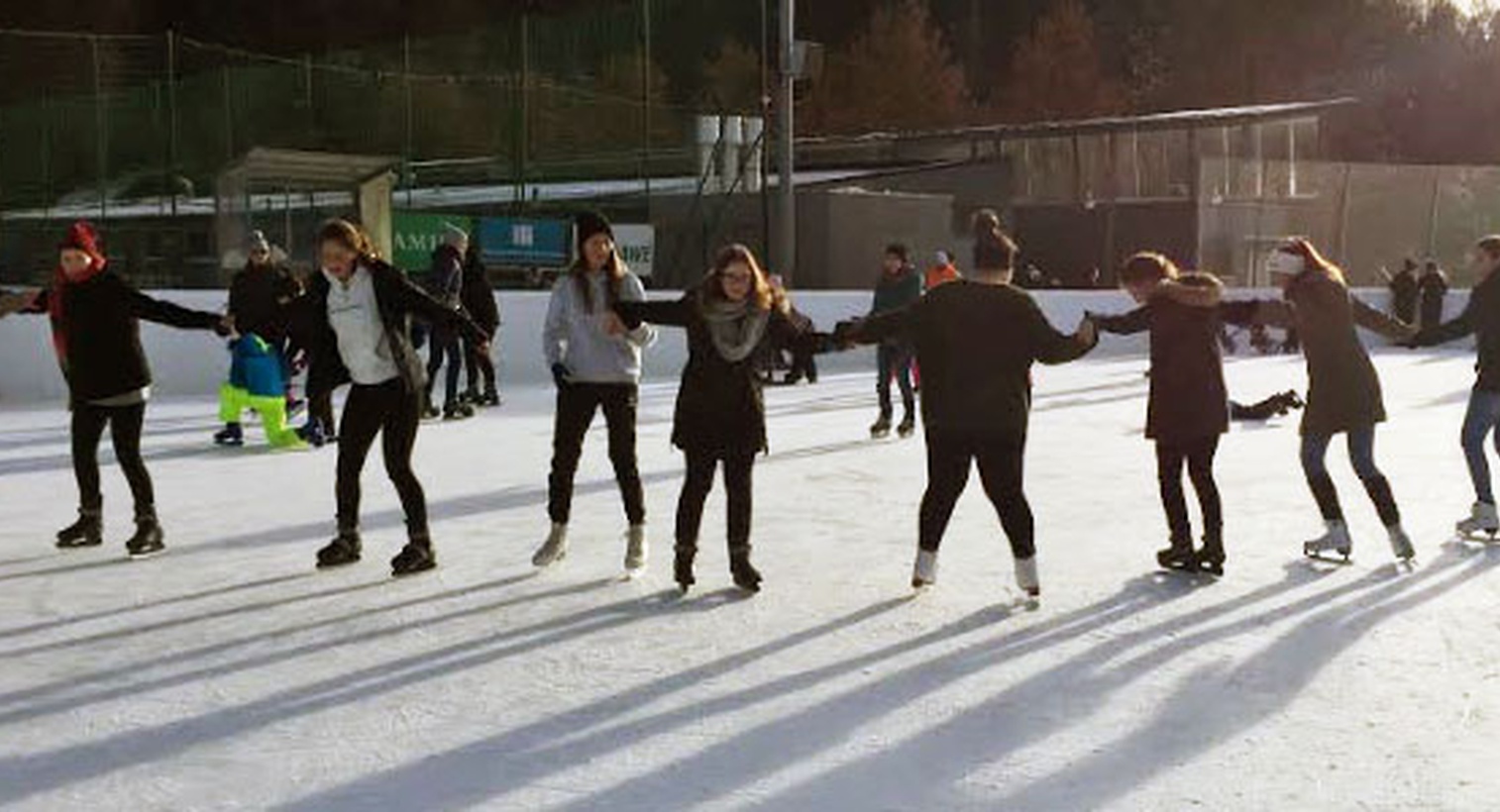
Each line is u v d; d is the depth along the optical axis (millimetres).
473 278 12734
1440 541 6965
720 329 5684
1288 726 4148
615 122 26344
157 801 3578
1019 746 3977
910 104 47938
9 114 27484
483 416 12609
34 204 26328
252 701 4391
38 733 4105
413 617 5418
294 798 3590
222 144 26938
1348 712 4277
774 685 4539
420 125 26219
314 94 27141
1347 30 57156
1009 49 56250
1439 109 56312
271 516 7594
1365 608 5574
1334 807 3527
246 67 28625
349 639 5109
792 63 19750
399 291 6020
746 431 5738
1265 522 7461
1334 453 10148
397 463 6156
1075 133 30297
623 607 5582
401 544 6844
